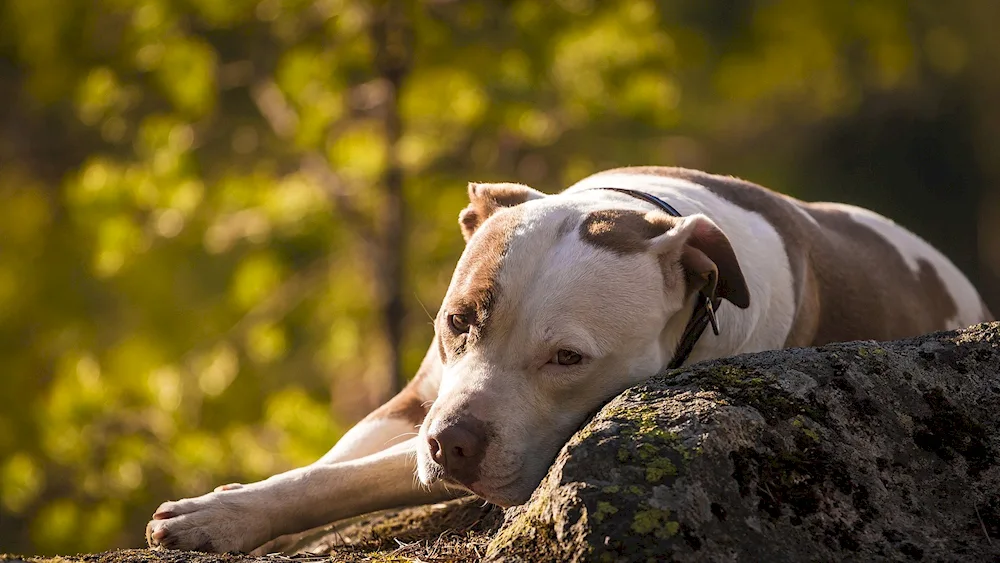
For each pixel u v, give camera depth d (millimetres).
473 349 3771
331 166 9484
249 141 10398
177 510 3795
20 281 10672
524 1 9273
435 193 9641
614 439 3047
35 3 9867
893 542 2986
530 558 2893
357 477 4039
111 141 10820
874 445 3191
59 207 10930
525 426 3682
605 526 2844
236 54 10672
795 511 2984
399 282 9531
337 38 9352
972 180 24922
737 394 3234
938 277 5980
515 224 3961
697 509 2893
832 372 3346
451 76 9445
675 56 9836
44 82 10117
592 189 4441
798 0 9812
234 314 10258
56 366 10602
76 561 3268
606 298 3770
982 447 3244
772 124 23109
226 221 9859
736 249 4543
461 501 4281
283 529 3947
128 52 9852
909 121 24391
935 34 16906
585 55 9562
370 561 3387
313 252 9734
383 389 9648
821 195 23703
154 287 10078
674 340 4051
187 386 10008
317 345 11305
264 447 9797
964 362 3455
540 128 9703
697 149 13828
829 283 5148
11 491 9633
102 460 9625
